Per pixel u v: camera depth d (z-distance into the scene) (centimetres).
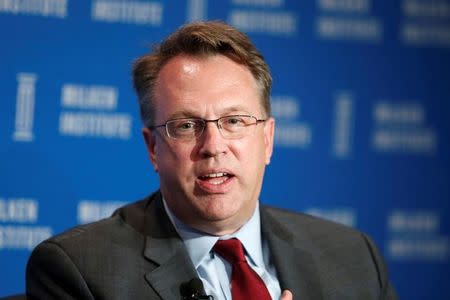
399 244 641
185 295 324
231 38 344
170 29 590
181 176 333
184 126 334
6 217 557
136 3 583
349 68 627
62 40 566
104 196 578
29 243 563
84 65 571
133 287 331
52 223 566
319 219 412
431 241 647
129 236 353
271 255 365
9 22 555
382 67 633
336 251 386
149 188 588
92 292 329
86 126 573
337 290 363
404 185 639
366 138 630
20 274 562
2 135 554
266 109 356
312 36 619
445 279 649
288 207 614
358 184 630
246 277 339
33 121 560
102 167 577
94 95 574
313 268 367
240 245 347
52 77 564
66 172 569
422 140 642
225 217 333
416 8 638
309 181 619
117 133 580
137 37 583
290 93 614
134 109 583
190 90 334
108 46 577
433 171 645
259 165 345
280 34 612
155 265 340
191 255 346
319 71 621
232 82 338
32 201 562
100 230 354
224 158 329
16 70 556
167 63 347
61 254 336
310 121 619
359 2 628
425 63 641
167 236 350
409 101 638
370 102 631
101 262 336
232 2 602
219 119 332
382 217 636
